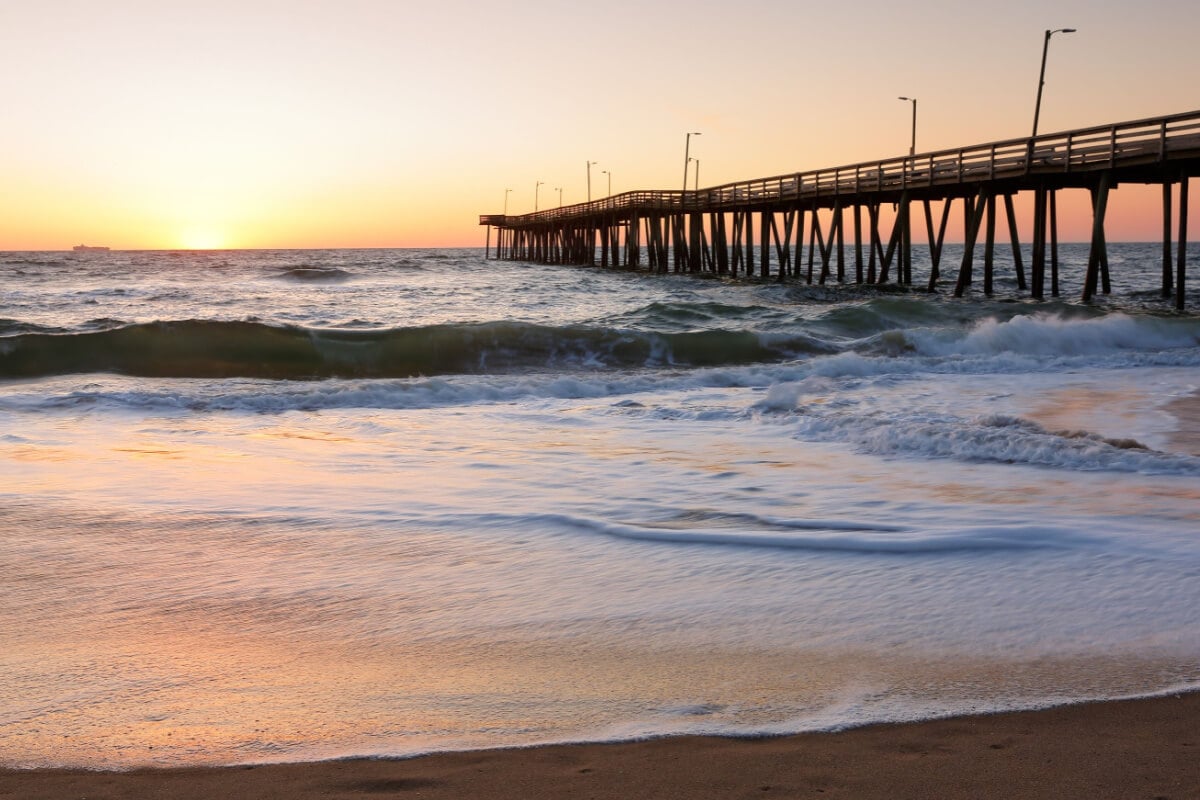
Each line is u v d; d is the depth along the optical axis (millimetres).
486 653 4043
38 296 35125
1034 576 4969
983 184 30281
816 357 17000
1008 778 2834
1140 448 8461
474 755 3043
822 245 39406
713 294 37688
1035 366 15414
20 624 4438
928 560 5266
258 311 28359
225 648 4129
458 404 12055
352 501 6875
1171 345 18750
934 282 35500
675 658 3961
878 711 3383
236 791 2814
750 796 2732
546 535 5922
